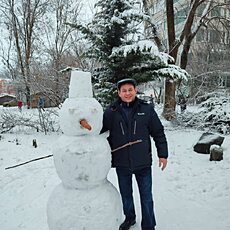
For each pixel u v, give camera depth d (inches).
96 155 98.3
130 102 127.5
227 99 490.3
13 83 534.0
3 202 191.6
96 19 401.4
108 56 385.7
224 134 433.4
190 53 960.9
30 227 153.1
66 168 97.7
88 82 105.6
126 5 390.9
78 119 99.1
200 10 724.0
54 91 471.8
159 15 687.1
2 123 459.8
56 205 100.1
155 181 219.3
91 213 96.9
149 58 374.0
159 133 129.5
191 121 498.3
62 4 920.9
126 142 124.7
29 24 1055.0
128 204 138.9
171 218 157.1
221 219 155.8
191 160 281.4
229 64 748.6
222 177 223.6
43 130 469.7
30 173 249.4
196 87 650.2
